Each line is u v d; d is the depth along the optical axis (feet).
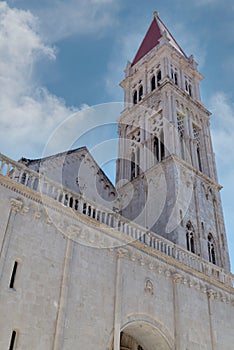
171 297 102.17
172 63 180.14
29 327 69.41
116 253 94.07
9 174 84.79
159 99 164.55
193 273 113.39
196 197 142.10
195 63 197.06
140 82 188.44
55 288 77.10
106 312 84.28
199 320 106.22
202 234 134.41
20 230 76.18
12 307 68.39
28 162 106.52
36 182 88.48
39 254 77.46
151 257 102.27
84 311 79.87
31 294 72.38
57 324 73.46
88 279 84.33
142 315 91.97
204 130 171.73
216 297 117.08
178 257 112.88
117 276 90.63
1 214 74.13
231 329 116.26
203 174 151.02
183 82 179.32
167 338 95.20
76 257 84.28
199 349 100.68
